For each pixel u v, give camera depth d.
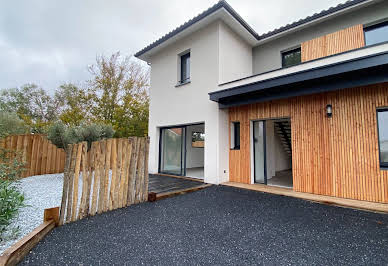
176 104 7.67
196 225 3.06
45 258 2.13
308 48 6.21
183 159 7.59
